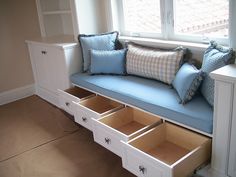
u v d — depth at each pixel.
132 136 1.84
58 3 3.64
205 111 1.72
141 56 2.45
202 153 1.65
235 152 1.57
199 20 2.30
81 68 3.01
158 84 2.29
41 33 3.64
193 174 1.73
